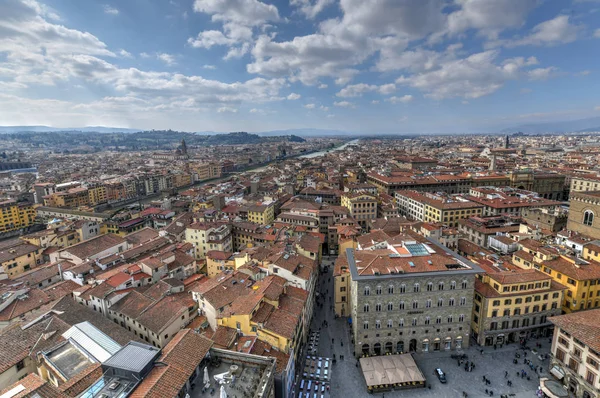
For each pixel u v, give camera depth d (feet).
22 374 227.81
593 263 361.71
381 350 324.60
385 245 376.48
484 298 327.67
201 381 181.68
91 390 160.66
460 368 308.19
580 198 536.01
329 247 598.75
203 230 517.96
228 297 322.96
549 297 336.49
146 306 318.45
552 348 295.48
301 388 284.82
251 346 257.75
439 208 649.20
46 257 488.85
